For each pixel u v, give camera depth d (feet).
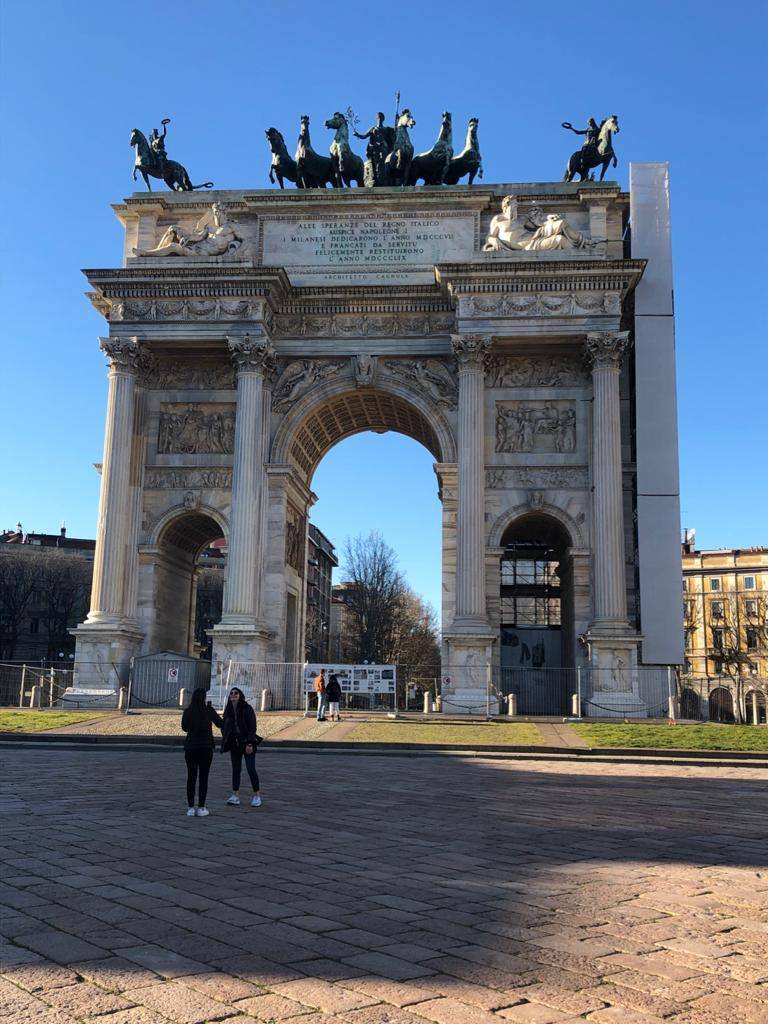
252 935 37.83
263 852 56.34
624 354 210.79
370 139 224.94
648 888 48.24
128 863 52.16
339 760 121.29
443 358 207.62
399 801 81.82
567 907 43.75
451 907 43.14
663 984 32.99
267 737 142.41
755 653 492.95
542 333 195.83
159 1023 28.45
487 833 65.10
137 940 36.91
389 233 214.28
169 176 227.20
